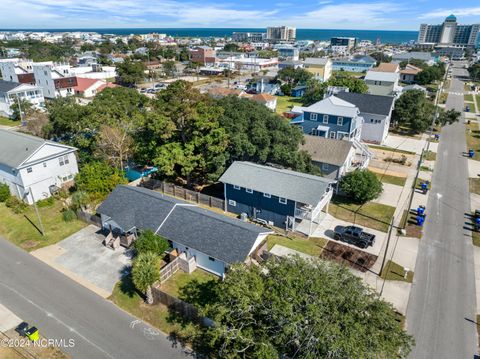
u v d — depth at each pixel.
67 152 40.81
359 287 18.09
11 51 180.00
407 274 27.02
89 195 36.72
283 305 16.81
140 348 20.61
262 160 38.84
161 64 166.75
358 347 14.99
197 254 27.22
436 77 112.06
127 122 47.50
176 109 37.62
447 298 24.56
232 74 142.88
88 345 20.73
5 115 76.12
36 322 22.36
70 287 25.56
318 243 31.27
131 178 43.25
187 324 22.27
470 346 20.75
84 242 31.11
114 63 157.88
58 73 93.44
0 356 19.81
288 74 112.69
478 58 193.12
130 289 25.34
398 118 65.31
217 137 37.12
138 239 27.06
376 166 49.53
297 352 17.23
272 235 32.62
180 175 45.22
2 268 27.56
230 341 18.69
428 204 38.62
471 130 67.50
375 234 32.66
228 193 35.56
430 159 52.31
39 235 32.12
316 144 44.09
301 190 31.44
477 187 43.06
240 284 18.28
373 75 90.06
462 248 30.52
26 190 37.16
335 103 54.34
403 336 16.53
